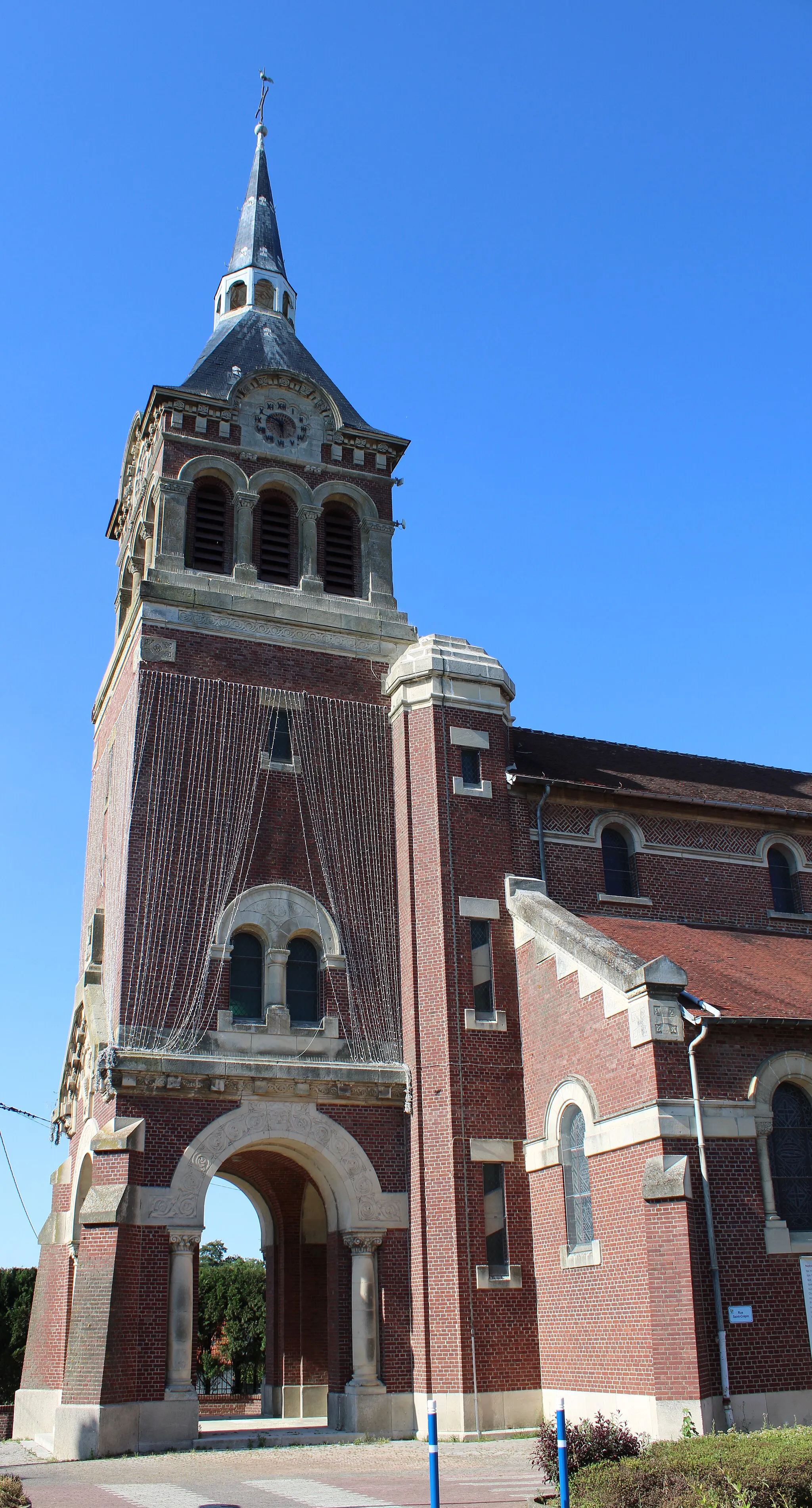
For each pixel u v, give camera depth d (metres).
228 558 28.80
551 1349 22.11
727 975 23.20
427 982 24.94
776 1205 20.06
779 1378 18.84
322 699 27.31
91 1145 23.28
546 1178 23.02
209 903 24.39
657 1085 19.89
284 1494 15.48
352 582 29.98
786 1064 20.89
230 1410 34.12
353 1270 23.11
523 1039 24.62
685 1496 11.11
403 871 26.17
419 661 27.34
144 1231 21.55
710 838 29.66
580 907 27.19
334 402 31.09
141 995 23.17
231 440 29.64
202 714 25.86
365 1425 21.95
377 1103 24.31
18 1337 45.47
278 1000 24.27
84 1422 19.88
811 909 30.33
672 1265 18.83
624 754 32.56
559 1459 12.02
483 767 26.89
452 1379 21.97
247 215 36.69
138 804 24.47
